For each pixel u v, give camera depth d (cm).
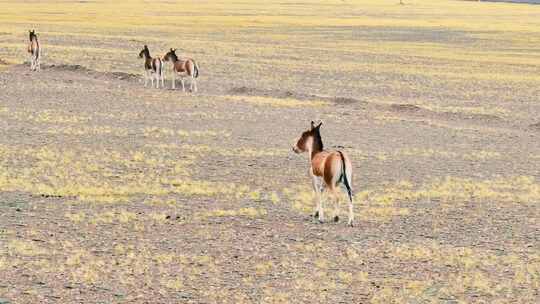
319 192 1919
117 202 2103
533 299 1346
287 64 6569
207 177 2506
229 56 7025
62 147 2945
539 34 11094
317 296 1330
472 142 3475
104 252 1586
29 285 1349
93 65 5922
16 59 6059
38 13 12825
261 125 3678
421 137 3547
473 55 8044
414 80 5894
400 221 1964
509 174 2770
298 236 1766
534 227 1936
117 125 3525
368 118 4041
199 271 1462
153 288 1350
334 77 5916
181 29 10275
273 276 1447
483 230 1889
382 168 2767
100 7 15925
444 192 2352
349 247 1677
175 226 1834
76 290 1328
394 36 10275
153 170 2589
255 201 2166
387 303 1297
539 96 5266
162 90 4831
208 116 3888
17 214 1909
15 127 3334
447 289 1384
